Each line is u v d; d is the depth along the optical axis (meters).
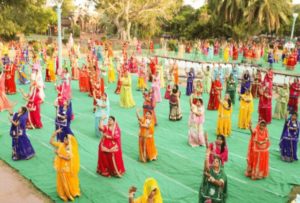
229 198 9.16
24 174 10.13
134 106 18.05
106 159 10.00
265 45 38.16
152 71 24.59
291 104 17.47
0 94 16.17
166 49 40.19
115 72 26.70
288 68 28.61
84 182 9.73
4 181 9.74
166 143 12.92
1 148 11.97
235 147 12.74
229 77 18.77
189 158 11.59
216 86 17.34
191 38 55.62
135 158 11.48
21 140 10.92
